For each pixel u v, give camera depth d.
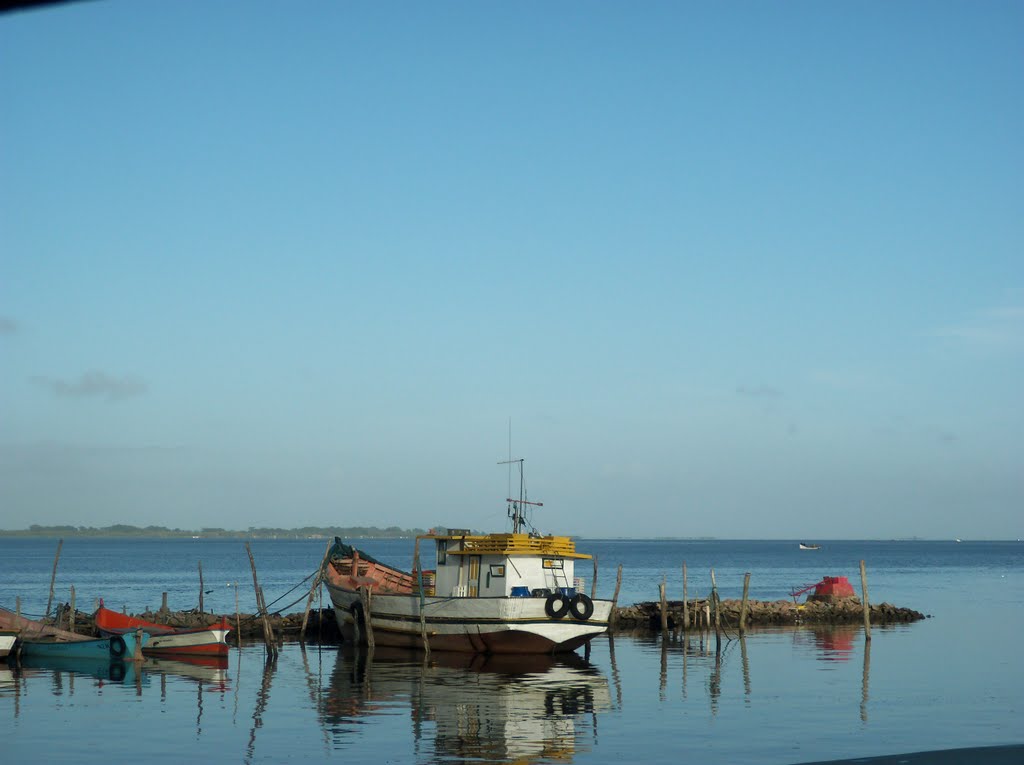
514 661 55.53
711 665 55.44
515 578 55.91
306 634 70.81
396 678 49.69
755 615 80.50
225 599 114.25
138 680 49.53
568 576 58.00
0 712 40.72
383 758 32.72
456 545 58.59
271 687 47.06
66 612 69.75
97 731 36.94
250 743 34.91
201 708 41.66
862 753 32.94
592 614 55.62
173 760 32.34
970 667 54.50
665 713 40.50
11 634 56.06
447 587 58.28
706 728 37.41
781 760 31.94
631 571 198.25
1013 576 178.38
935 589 135.00
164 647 59.00
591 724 38.25
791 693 45.59
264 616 59.81
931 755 31.41
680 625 76.44
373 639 61.44
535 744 34.72
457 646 57.34
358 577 62.97
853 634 73.00
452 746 34.44
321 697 44.25
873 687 47.38
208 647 57.44
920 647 64.38
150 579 155.88
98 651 55.75
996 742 34.72
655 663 56.16
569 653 59.91
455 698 43.97
